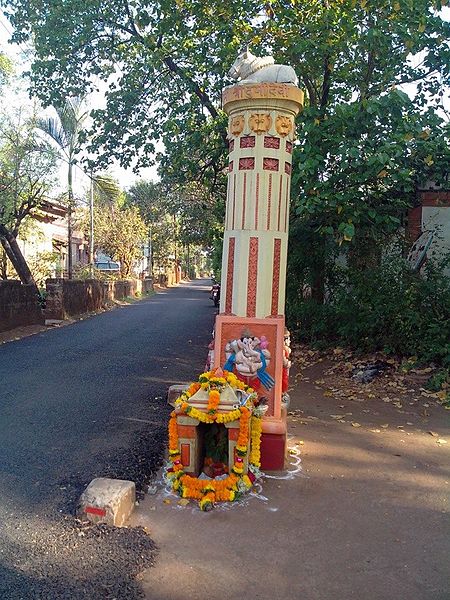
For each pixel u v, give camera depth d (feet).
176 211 89.61
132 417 22.13
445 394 24.26
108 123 41.27
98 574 10.78
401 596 10.28
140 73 39.78
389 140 26.30
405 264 31.19
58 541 11.97
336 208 27.30
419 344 27.96
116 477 15.60
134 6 38.14
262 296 16.49
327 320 34.88
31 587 10.33
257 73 16.65
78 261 119.14
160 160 42.80
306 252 36.01
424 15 28.35
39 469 16.21
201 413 14.42
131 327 56.44
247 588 10.46
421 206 34.19
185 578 10.73
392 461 17.15
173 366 33.91
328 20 30.30
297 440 18.98
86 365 33.60
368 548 11.96
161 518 13.17
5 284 48.06
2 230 57.82
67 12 38.17
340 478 15.72
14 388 26.86
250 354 16.08
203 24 35.88
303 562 11.38
